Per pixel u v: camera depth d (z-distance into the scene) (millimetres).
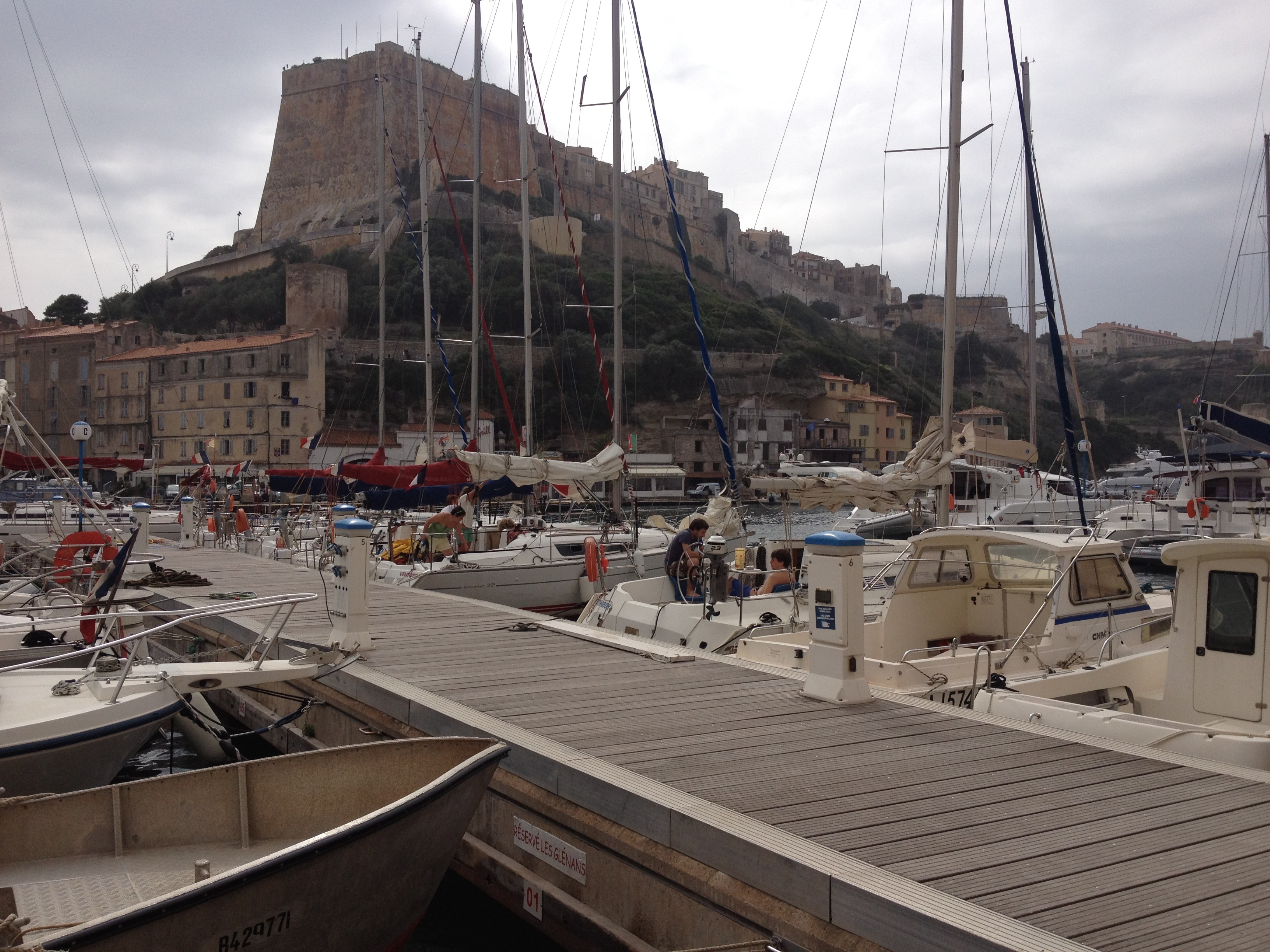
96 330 67562
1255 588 6336
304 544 19219
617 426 18344
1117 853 3883
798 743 5500
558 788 5070
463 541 16656
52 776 6145
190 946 3787
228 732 8648
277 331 74438
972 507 27891
